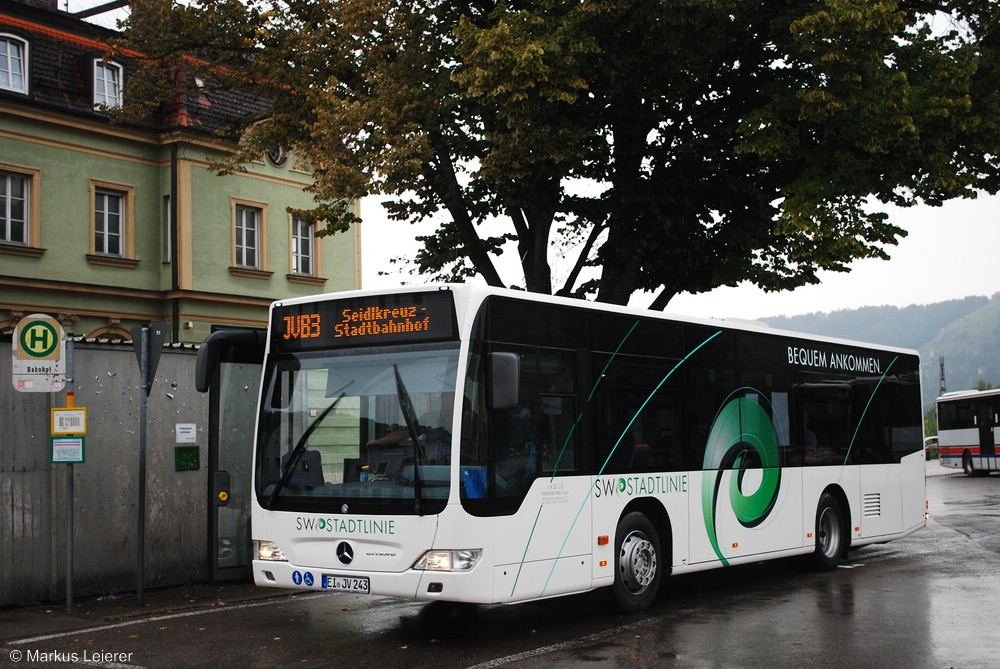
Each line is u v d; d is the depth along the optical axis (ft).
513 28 55.83
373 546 30.78
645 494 36.55
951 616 34.63
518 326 32.42
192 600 40.24
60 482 40.01
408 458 30.73
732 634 32.07
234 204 101.45
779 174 64.69
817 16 53.47
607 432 35.29
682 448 38.70
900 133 55.93
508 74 55.11
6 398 38.83
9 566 38.47
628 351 36.73
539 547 31.89
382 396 31.60
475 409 30.53
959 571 46.29
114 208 95.91
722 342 41.60
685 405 39.14
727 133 63.10
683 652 29.45
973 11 61.11
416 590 29.99
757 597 39.78
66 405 39.91
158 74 72.18
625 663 28.09
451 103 59.82
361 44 63.00
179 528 44.06
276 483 32.89
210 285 98.84
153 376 39.70
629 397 36.50
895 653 28.86
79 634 33.47
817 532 46.50
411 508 30.22
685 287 70.85
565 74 55.67
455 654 29.76
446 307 31.17
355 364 32.35
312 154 60.95
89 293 92.27
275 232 104.94
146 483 43.01
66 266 91.25
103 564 41.29
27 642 32.24
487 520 30.19
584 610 37.06
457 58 60.95
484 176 58.90
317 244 108.68
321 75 65.00
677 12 54.24
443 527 29.76
